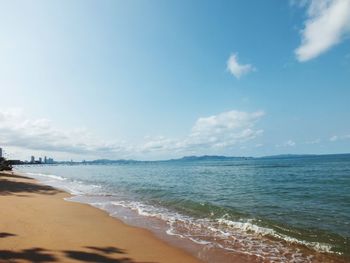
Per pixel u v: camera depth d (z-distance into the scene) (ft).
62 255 24.47
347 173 163.73
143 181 133.69
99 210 50.47
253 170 236.43
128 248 28.09
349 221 42.55
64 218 41.06
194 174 196.24
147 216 46.65
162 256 26.30
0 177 129.18
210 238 33.40
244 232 36.35
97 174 217.36
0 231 30.68
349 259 26.84
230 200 67.05
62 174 217.97
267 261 25.93
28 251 24.79
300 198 69.97
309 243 31.65
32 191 78.43
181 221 42.86
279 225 40.09
